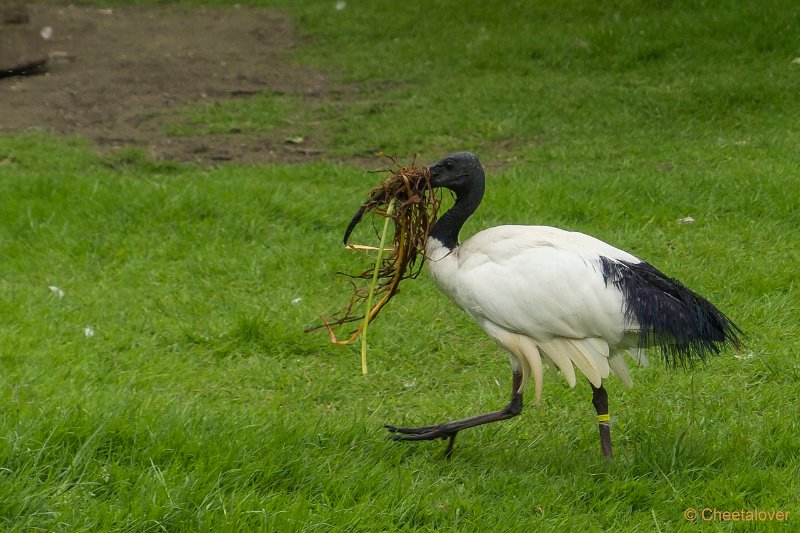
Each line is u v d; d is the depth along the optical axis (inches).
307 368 394.0
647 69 808.9
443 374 394.0
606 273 294.5
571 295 292.0
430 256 323.9
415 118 749.3
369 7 1110.4
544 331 298.2
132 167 654.5
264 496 271.4
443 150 689.6
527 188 572.4
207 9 1191.6
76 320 423.8
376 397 372.8
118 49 1009.5
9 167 636.1
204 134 733.9
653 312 290.7
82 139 713.0
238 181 584.1
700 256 491.5
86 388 350.0
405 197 319.0
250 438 297.7
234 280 472.7
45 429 287.3
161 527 250.4
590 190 572.7
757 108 712.4
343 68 912.3
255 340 412.5
